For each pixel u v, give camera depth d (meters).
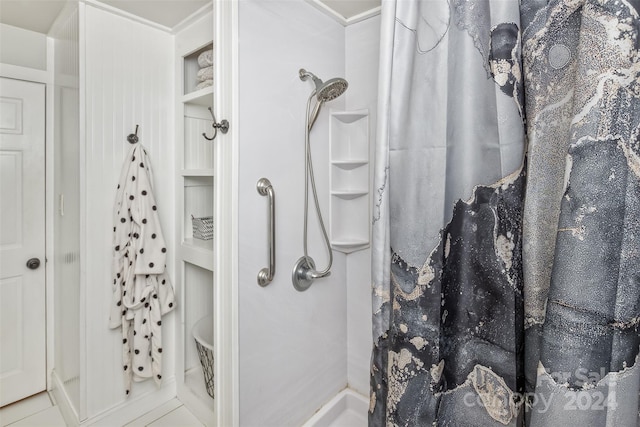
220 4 1.09
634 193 0.64
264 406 1.24
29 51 1.77
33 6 1.54
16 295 1.75
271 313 1.26
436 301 0.84
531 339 0.80
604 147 0.64
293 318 1.35
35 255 1.81
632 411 0.63
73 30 1.46
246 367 1.17
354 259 1.61
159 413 1.60
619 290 0.64
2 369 1.71
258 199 1.19
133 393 1.57
